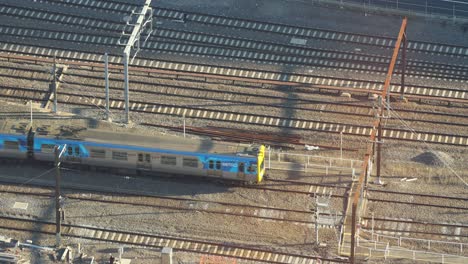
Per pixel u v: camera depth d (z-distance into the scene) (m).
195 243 183.50
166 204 190.75
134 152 194.12
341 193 192.62
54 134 196.50
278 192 193.12
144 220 187.75
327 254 180.75
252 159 190.88
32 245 182.00
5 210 189.12
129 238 184.62
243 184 194.50
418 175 198.25
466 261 179.12
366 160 175.12
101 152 195.12
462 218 189.12
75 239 184.38
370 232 185.38
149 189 194.00
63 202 190.75
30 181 195.38
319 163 199.25
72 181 195.62
